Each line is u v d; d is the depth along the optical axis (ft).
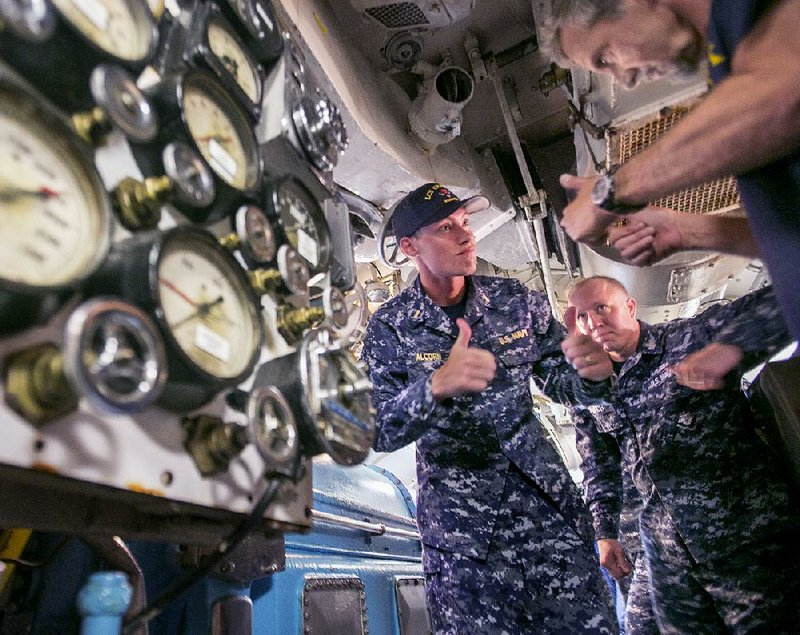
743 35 2.87
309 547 6.73
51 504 2.48
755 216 3.17
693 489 6.81
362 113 8.12
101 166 2.56
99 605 2.48
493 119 11.94
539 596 5.29
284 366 3.19
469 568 5.37
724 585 6.52
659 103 8.09
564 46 4.35
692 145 3.02
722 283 12.64
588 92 8.84
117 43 2.67
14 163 2.06
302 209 4.09
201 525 3.25
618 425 8.13
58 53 2.31
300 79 4.33
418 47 8.97
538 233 11.98
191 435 2.74
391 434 4.99
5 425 1.93
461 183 10.69
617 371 7.97
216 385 2.60
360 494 8.73
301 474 3.59
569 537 5.51
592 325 7.74
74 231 2.22
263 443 2.71
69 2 2.43
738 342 6.07
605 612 5.32
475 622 5.19
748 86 2.74
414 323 6.51
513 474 5.74
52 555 3.65
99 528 2.66
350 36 8.82
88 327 1.95
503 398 5.92
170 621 4.11
